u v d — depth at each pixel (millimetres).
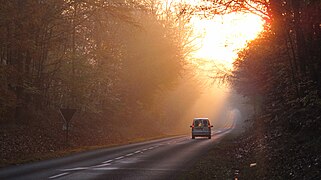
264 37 24766
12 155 19438
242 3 14984
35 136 24094
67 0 25203
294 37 16078
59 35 26406
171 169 13812
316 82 13914
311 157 10945
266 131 23266
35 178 11438
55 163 15852
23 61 24781
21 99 24875
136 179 11383
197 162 16156
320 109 13188
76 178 11508
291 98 16703
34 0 21641
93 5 25797
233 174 12703
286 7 14320
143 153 20906
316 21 13547
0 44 21344
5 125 23781
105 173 12672
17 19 20750
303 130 14102
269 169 12102
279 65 19797
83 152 21906
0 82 21562
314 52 14000
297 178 9867
